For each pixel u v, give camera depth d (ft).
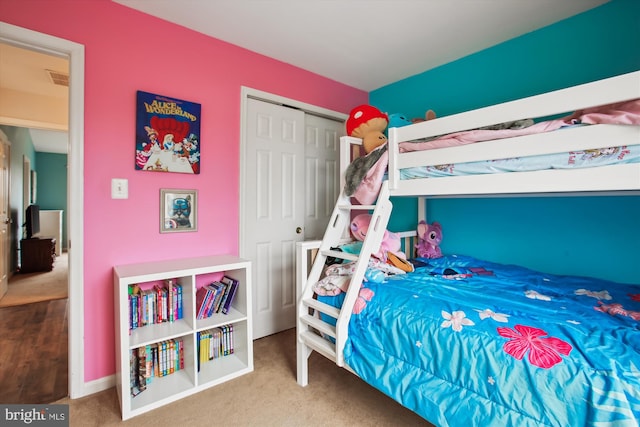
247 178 8.22
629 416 2.73
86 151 5.80
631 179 3.50
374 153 6.22
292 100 8.89
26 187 18.21
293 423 5.04
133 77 6.29
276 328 8.95
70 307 5.73
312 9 6.35
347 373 6.66
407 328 4.44
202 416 5.23
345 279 5.80
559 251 6.89
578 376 3.06
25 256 15.98
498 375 3.49
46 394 5.80
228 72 7.64
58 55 5.75
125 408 5.13
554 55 6.91
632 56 5.98
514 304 4.62
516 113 4.32
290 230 9.16
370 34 7.32
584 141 3.77
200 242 7.27
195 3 6.13
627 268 6.06
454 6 6.27
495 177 4.57
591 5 6.29
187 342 6.36
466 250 8.46
